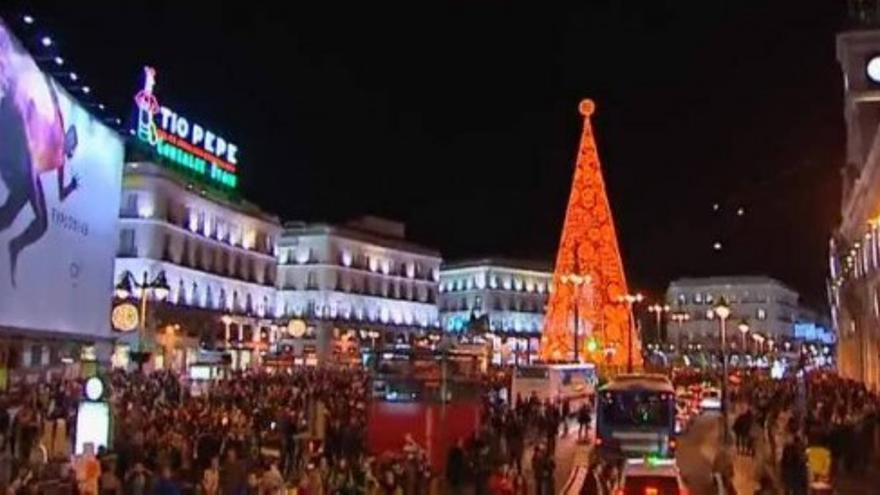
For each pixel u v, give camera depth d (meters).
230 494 18.09
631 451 31.52
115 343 48.97
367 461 20.78
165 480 16.59
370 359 29.08
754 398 45.47
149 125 73.75
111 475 17.58
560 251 64.75
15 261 33.12
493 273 125.88
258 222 87.69
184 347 70.06
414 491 21.83
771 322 143.38
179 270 73.06
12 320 33.09
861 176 48.31
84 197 40.59
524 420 35.38
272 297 90.00
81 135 39.94
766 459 28.08
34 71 34.09
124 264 68.62
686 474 29.52
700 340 142.12
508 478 21.72
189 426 24.95
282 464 21.02
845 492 23.83
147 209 69.88
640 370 67.69
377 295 105.19
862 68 61.84
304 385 44.88
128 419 24.64
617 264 64.31
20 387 31.62
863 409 30.91
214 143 84.50
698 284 148.38
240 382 47.75
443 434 27.45
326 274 98.75
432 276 114.25
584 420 44.09
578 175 65.06
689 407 47.53
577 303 59.75
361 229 106.62
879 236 45.59
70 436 23.14
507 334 119.38
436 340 97.12
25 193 33.81
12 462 18.17
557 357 62.88
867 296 52.78
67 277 38.69
